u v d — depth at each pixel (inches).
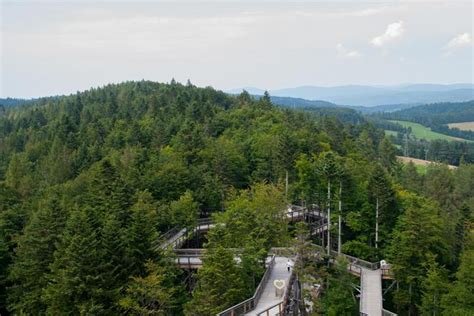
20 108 7199.8
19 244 1753.2
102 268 1499.8
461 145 7396.7
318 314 1573.6
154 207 2025.1
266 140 3051.2
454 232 2133.4
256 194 2158.0
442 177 3932.1
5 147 4252.0
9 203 2246.6
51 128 4281.5
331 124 4677.7
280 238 1943.9
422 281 1787.6
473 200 3599.9
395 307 1962.4
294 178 2632.9
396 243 1934.1
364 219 2249.0
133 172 2356.1
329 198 2273.6
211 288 1438.2
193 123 3572.8
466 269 1587.1
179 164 2516.0
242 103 5078.7
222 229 1761.8
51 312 1462.8
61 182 2792.8
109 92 5989.2
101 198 1959.9
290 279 1588.3
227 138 3346.5
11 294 1726.1
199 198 2372.0
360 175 2549.2
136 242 1600.6
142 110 4564.5
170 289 1517.0
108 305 1493.6
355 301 1775.3
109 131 3735.2
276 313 1344.7
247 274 1599.4
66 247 1551.4
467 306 1545.3
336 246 2427.4
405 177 4106.8
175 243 1977.1
